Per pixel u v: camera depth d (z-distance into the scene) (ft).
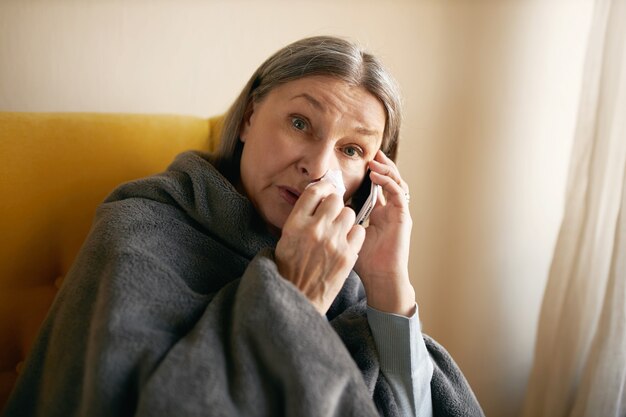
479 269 3.92
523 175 3.79
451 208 3.79
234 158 2.39
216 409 1.35
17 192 2.38
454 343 4.02
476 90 3.64
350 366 1.55
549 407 3.25
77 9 2.79
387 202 2.28
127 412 1.49
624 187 2.70
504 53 3.60
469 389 2.40
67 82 2.85
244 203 2.10
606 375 2.81
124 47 2.94
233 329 1.54
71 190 2.52
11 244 2.39
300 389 1.41
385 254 2.19
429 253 3.83
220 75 3.19
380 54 3.48
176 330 1.64
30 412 1.85
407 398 2.12
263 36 3.24
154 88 3.06
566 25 3.59
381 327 2.14
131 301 1.59
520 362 4.10
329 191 1.90
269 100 2.09
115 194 2.25
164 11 2.98
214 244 2.10
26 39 2.71
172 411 1.32
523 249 3.92
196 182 2.12
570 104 3.73
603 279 3.04
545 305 3.34
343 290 2.50
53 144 2.46
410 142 3.62
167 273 1.74
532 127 3.73
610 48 2.85
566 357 3.17
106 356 1.47
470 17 3.54
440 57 3.57
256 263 1.65
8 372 2.51
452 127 3.67
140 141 2.69
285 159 2.00
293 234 1.76
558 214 3.90
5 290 2.41
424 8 3.48
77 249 2.57
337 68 1.98
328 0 3.31
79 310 1.74
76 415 1.61
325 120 1.97
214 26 3.11
